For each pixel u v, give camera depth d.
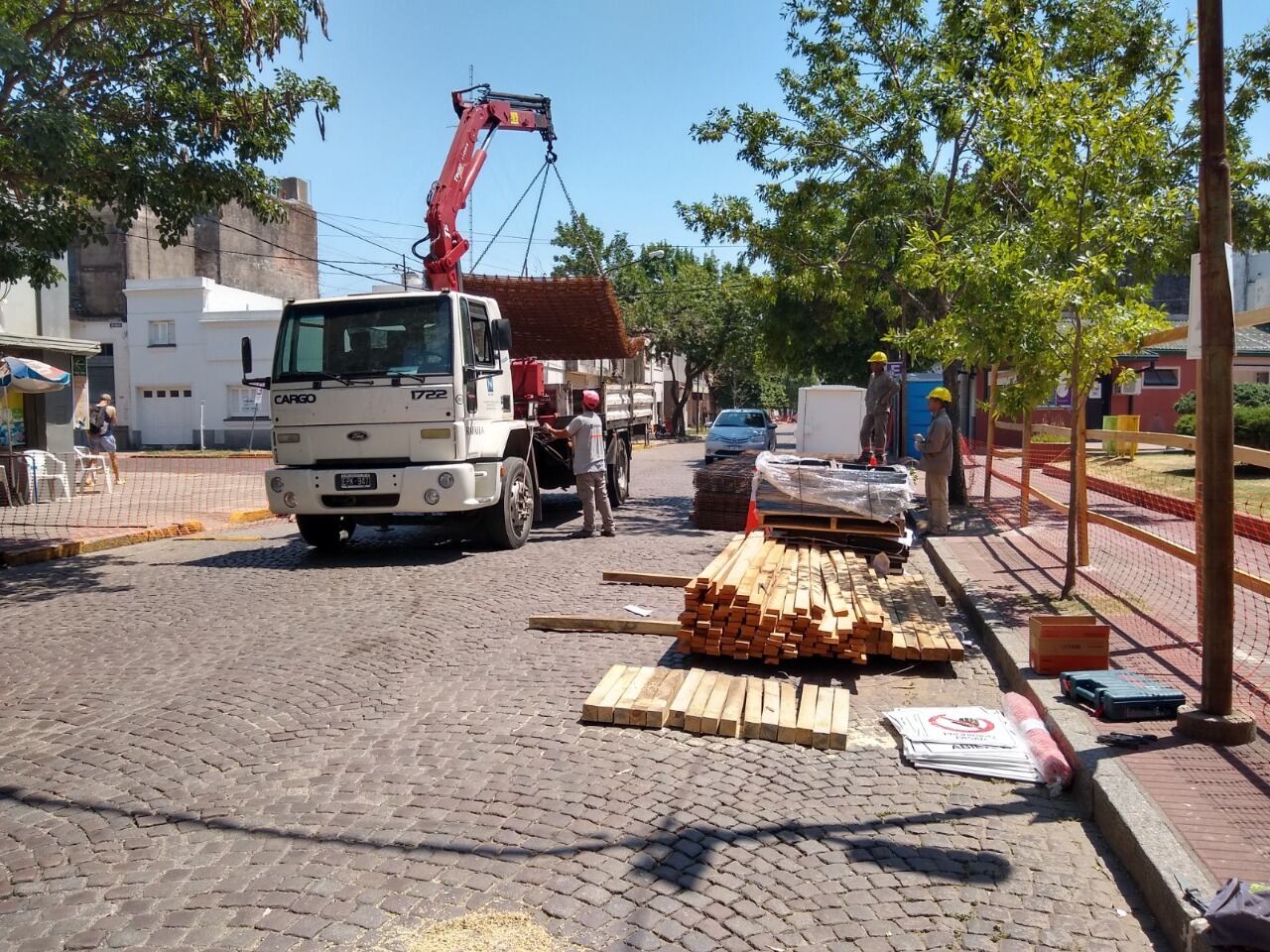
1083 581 9.01
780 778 4.77
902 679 6.54
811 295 16.41
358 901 3.55
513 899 3.57
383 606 8.58
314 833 4.12
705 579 6.76
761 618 6.58
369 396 10.66
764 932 3.38
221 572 10.52
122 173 9.74
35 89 9.14
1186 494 13.82
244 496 18.50
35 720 5.66
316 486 10.68
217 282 42.81
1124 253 7.70
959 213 14.12
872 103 14.96
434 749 5.10
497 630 7.69
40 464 17.17
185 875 3.77
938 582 9.96
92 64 9.68
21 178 9.70
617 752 5.08
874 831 4.19
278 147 10.62
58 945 3.28
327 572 10.35
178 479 22.20
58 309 19.19
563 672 6.51
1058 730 5.05
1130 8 10.72
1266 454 5.56
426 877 3.73
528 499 12.38
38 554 11.59
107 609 8.70
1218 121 4.68
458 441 10.62
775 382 81.31
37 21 9.36
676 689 5.86
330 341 10.88
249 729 5.43
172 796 4.53
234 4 9.45
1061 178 7.71
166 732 5.41
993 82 8.43
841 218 15.50
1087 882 3.77
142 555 12.05
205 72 9.83
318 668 6.61
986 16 8.95
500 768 4.84
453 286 13.26
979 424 29.38
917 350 9.59
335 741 5.23
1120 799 4.09
